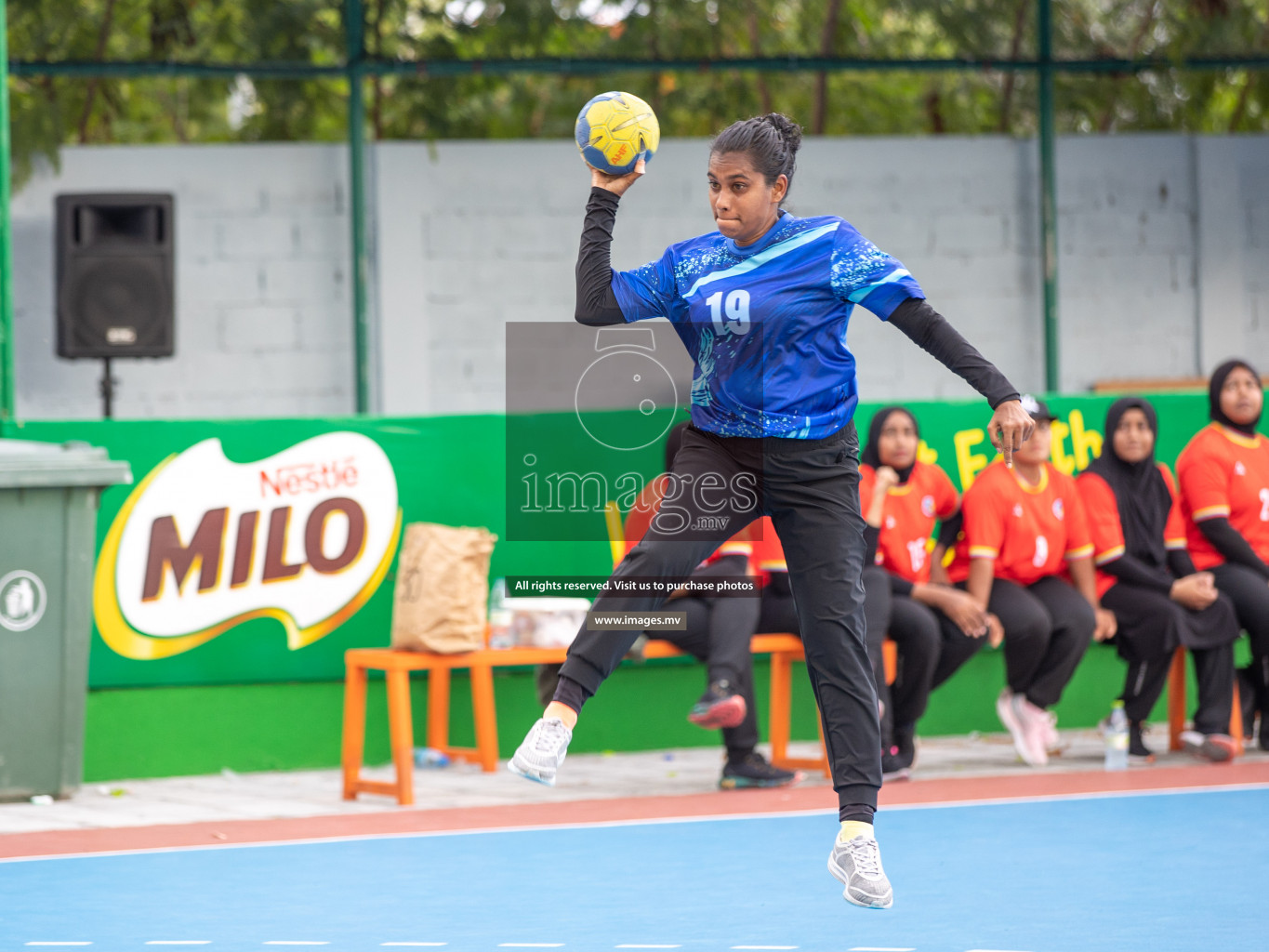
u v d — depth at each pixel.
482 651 12.71
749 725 12.92
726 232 7.41
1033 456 14.14
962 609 13.61
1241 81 24.69
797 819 11.44
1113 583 14.37
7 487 12.32
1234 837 10.51
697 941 7.82
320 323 21.86
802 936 7.89
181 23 22.53
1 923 8.30
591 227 7.60
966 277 23.14
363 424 14.20
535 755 7.20
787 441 7.36
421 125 22.73
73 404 21.12
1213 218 23.86
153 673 13.74
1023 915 8.32
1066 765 14.14
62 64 20.86
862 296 7.29
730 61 21.70
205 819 11.70
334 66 21.33
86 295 18.86
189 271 21.50
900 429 13.86
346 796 12.55
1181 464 14.82
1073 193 23.52
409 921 8.30
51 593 12.55
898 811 11.68
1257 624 14.31
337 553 14.16
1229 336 23.95
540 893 9.00
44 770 12.55
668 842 10.57
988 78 25.36
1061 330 23.52
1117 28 24.27
